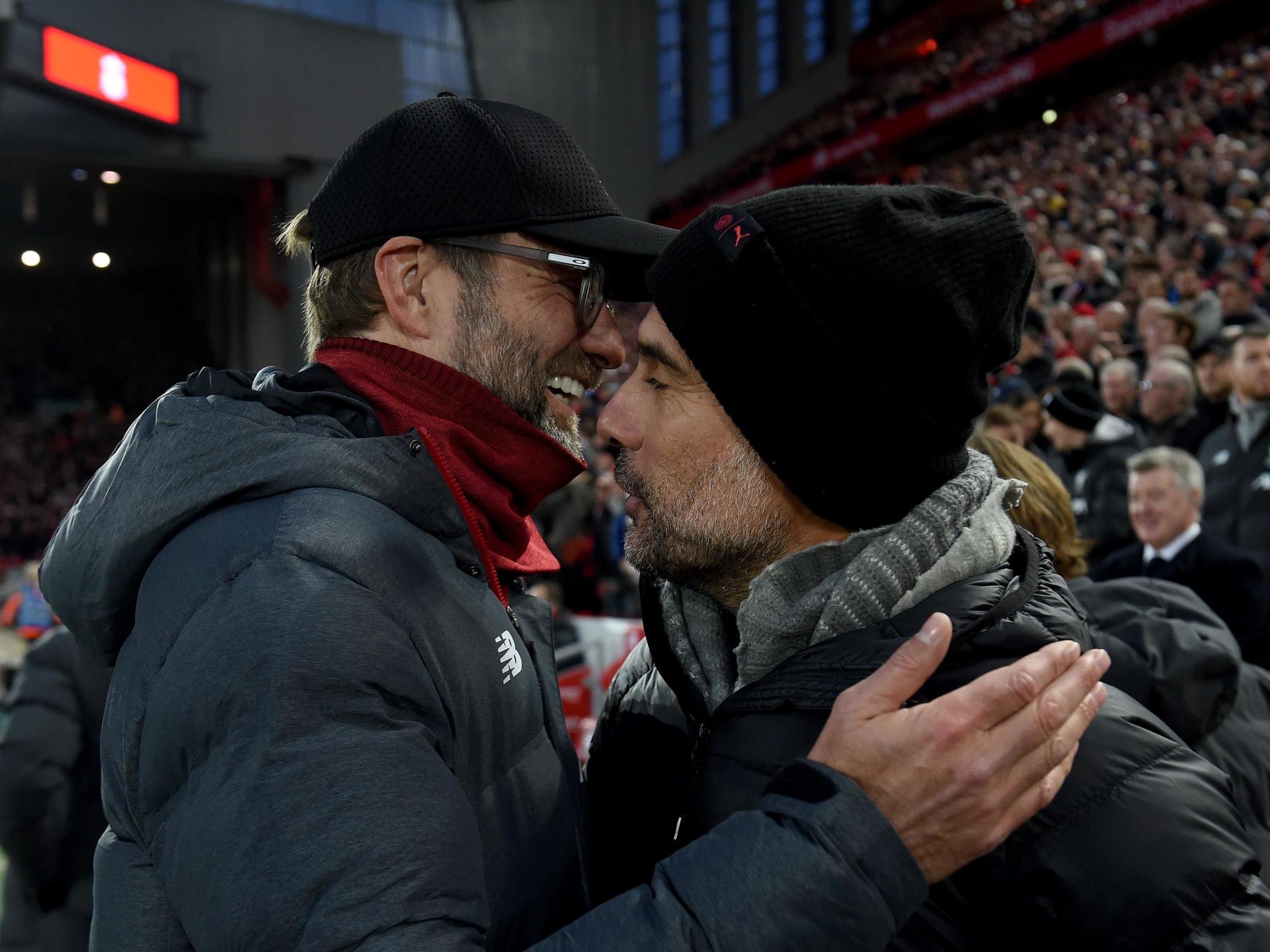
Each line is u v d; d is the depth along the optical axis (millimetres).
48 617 9586
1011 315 736
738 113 24062
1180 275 5980
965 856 594
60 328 22984
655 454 784
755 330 706
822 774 601
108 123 14906
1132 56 16609
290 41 16188
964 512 747
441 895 606
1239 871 656
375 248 907
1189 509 2539
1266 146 10125
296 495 729
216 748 634
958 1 22641
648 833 925
